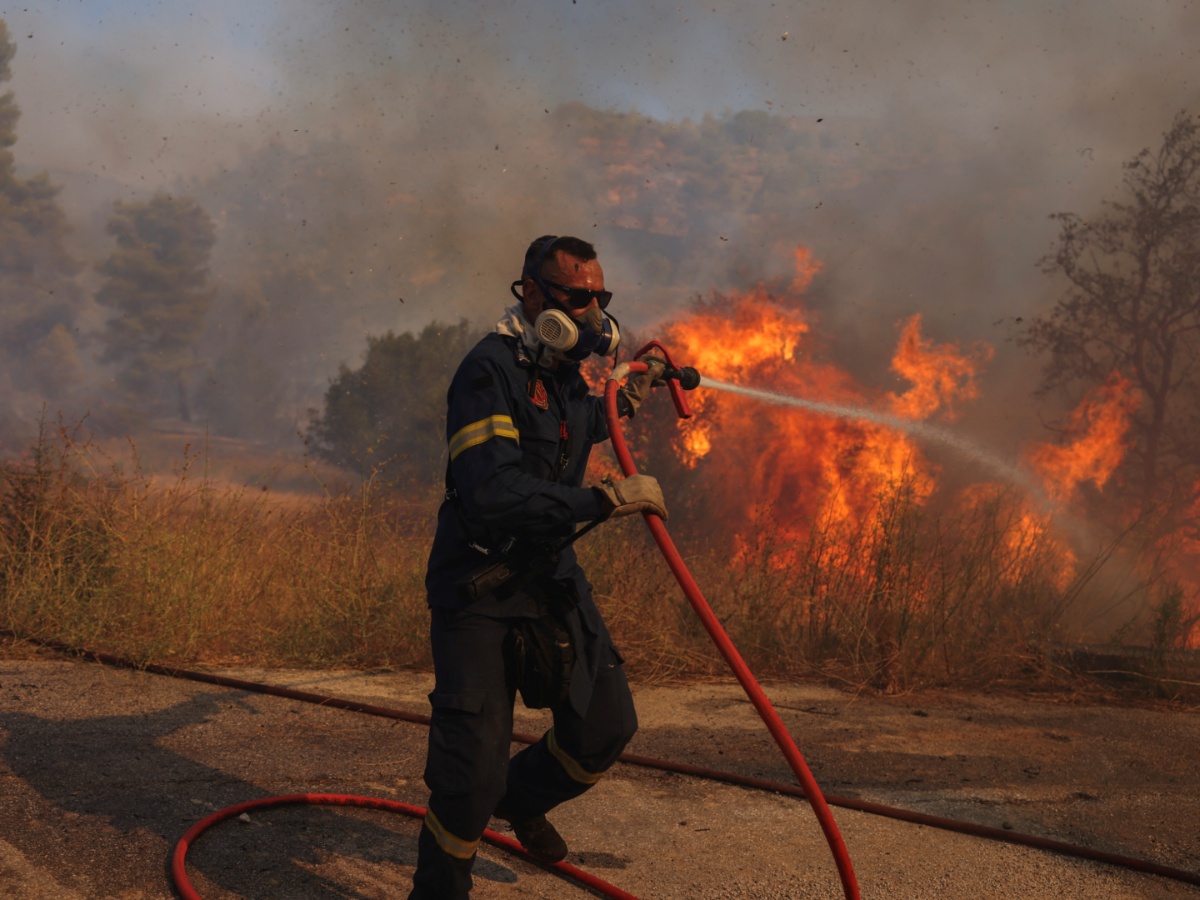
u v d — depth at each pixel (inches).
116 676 194.9
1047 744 194.5
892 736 195.3
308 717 181.0
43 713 168.9
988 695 233.1
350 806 139.9
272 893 113.7
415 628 227.1
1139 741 199.6
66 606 214.2
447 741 102.5
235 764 153.5
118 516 233.3
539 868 126.6
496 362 103.9
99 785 139.4
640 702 210.7
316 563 246.2
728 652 98.2
